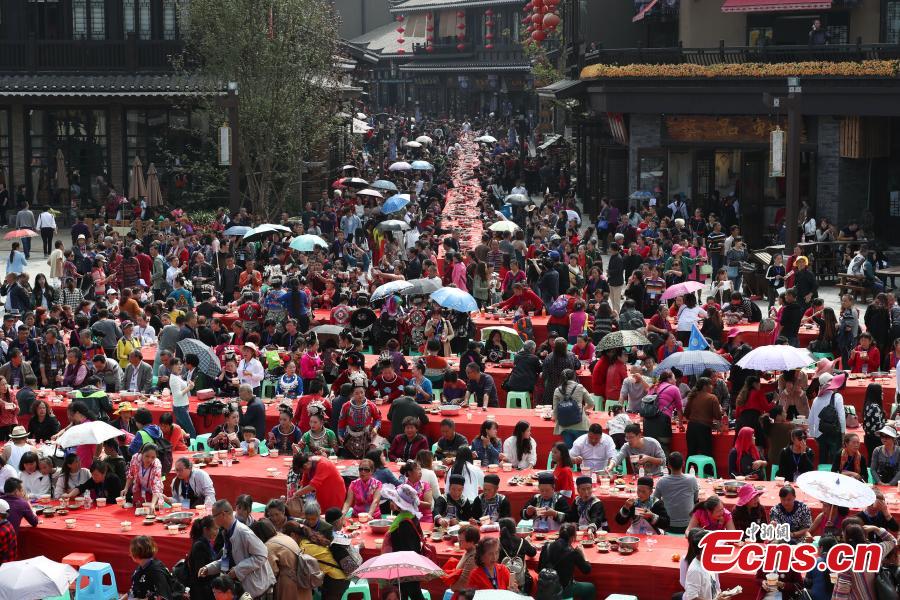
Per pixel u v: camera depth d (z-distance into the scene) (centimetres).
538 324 6631
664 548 3519
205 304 6681
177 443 4469
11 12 12606
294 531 3425
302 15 10938
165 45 12512
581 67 12319
